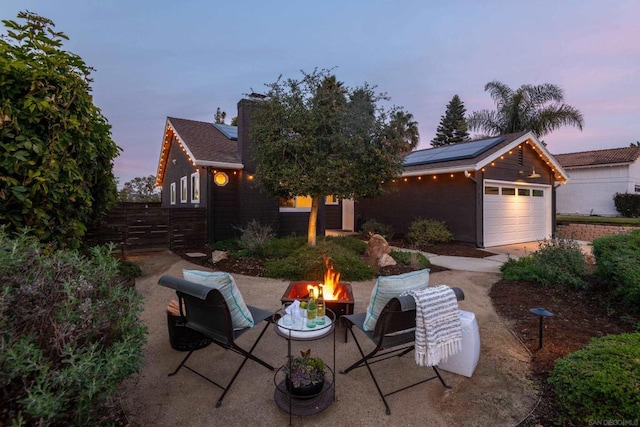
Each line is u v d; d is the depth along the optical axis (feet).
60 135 10.46
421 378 9.61
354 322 9.66
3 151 9.36
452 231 36.24
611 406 7.02
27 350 4.85
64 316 5.76
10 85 9.81
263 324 13.64
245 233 27.89
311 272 20.44
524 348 11.41
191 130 40.14
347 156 22.70
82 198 11.76
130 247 29.71
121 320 6.82
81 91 11.63
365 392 8.92
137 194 73.82
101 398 5.58
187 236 32.07
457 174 35.73
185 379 9.45
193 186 38.34
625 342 8.96
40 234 10.16
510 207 38.06
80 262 7.11
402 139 23.62
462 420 7.77
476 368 10.07
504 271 21.79
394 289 8.65
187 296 9.07
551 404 8.27
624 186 65.67
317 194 23.66
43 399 4.57
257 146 23.82
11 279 5.83
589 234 43.24
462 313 10.14
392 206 42.88
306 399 8.09
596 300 15.79
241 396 8.68
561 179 43.62
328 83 22.97
